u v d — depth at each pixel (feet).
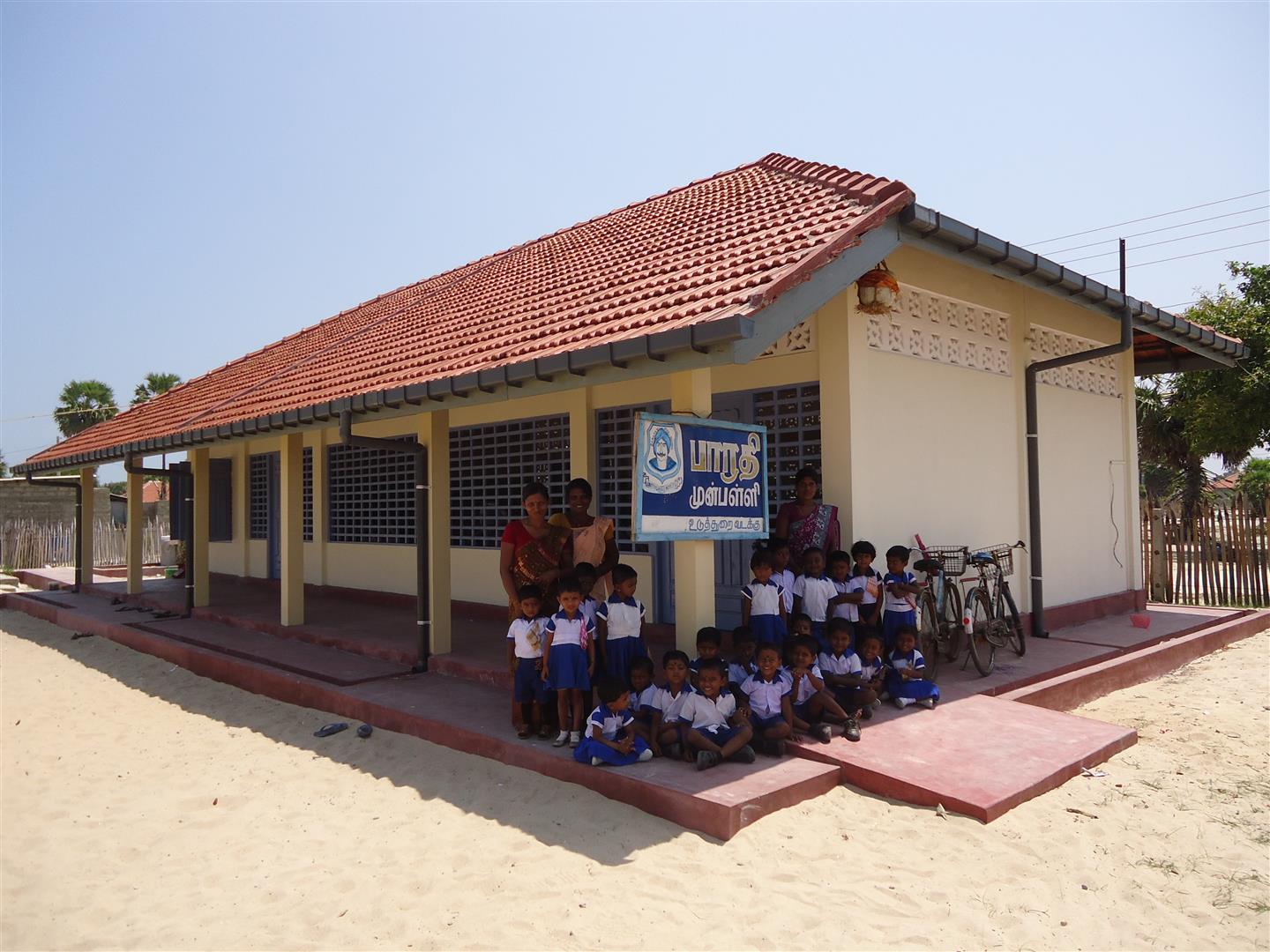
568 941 11.74
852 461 22.61
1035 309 30.68
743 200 29.14
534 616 18.88
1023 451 29.68
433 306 40.86
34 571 63.36
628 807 15.78
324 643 30.45
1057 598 31.45
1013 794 15.75
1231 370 55.42
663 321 17.92
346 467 42.86
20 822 17.49
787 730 17.52
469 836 15.42
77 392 121.29
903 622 21.86
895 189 20.80
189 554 38.86
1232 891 13.24
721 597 26.68
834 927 11.93
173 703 26.86
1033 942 11.75
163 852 15.83
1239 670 28.81
